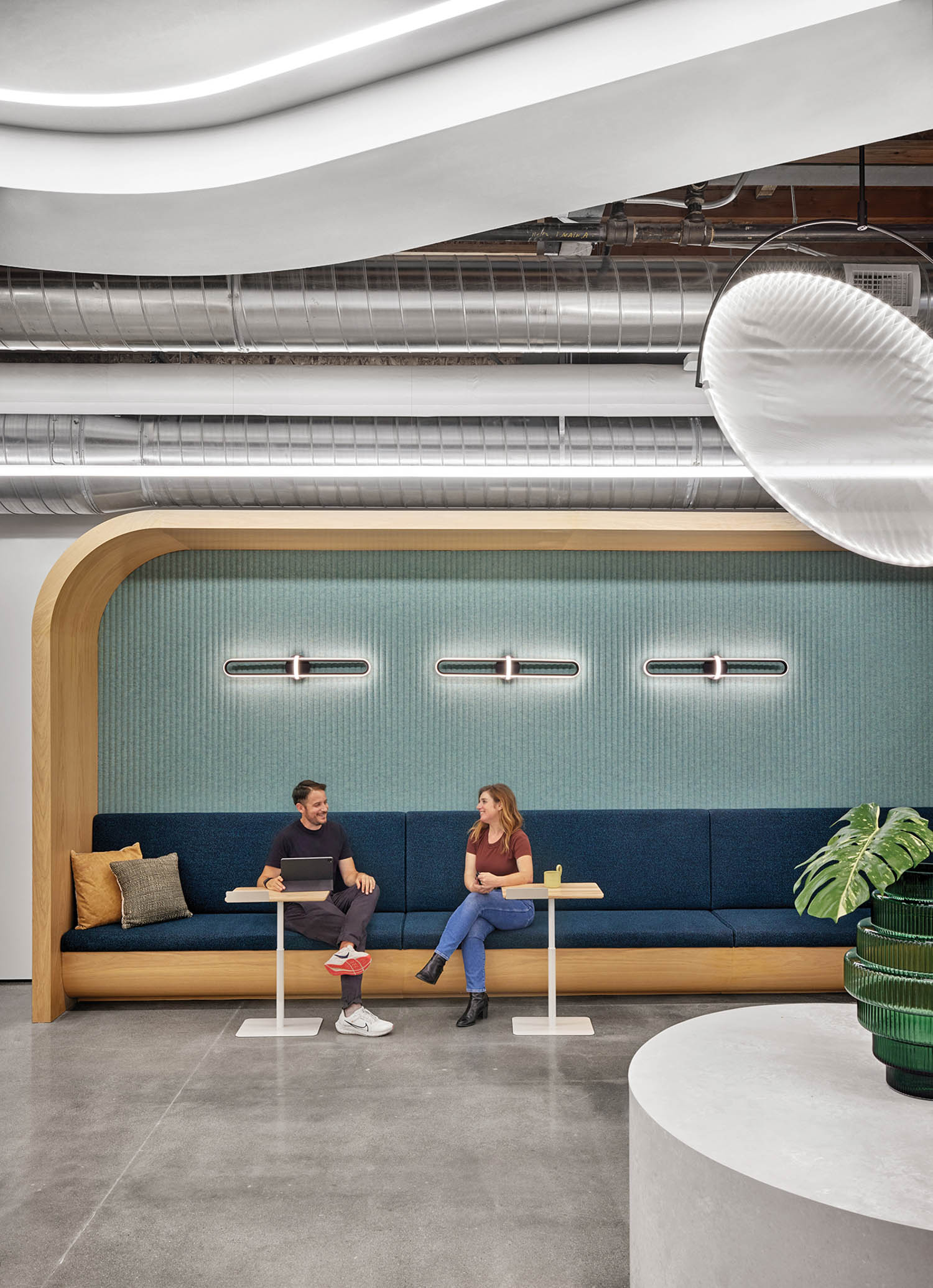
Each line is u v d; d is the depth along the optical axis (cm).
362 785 664
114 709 657
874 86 243
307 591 666
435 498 583
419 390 502
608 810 642
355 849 636
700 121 258
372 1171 372
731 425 215
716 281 411
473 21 242
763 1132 231
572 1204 347
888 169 456
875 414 204
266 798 662
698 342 416
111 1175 372
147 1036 531
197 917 615
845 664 675
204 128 291
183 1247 321
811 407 207
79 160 294
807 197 493
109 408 504
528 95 250
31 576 660
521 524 586
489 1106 431
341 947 544
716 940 578
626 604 671
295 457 554
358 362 652
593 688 669
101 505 591
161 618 660
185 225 315
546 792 666
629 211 489
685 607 672
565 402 504
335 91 273
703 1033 299
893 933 255
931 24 221
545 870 635
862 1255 195
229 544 636
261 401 503
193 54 253
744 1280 212
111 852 612
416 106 264
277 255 339
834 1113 240
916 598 679
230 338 402
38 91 270
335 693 665
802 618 674
